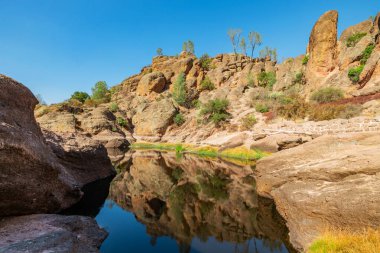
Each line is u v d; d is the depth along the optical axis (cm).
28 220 919
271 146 3391
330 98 4456
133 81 11444
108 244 952
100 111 7156
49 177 1108
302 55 8062
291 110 4412
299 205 1123
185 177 2398
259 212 1348
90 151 2095
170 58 12681
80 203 1441
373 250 671
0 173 857
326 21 5703
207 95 9294
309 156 1559
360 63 4922
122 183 2125
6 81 1115
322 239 837
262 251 907
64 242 742
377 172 982
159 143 6500
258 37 11506
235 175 2423
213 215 1320
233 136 4688
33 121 1313
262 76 9331
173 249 922
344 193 976
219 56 11731
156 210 1413
